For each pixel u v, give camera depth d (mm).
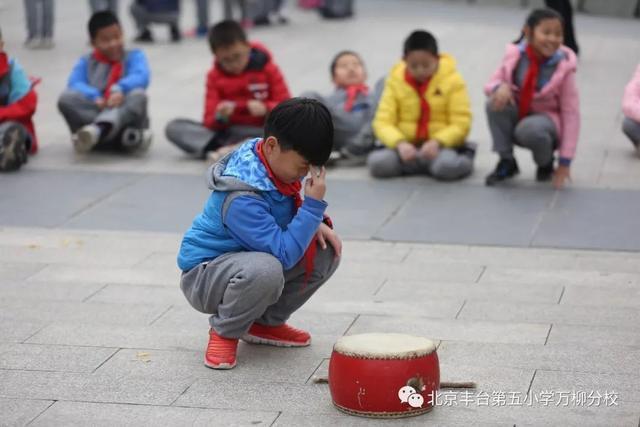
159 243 7598
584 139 10680
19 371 5277
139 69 10281
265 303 5082
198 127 10031
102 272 6938
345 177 9406
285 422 4629
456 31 18781
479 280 6707
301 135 4789
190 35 18594
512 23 20078
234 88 9766
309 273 5223
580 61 15500
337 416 4672
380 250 7383
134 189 9047
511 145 9031
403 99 9297
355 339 4730
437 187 9023
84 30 18641
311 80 14031
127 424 4652
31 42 16781
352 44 17359
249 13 19250
